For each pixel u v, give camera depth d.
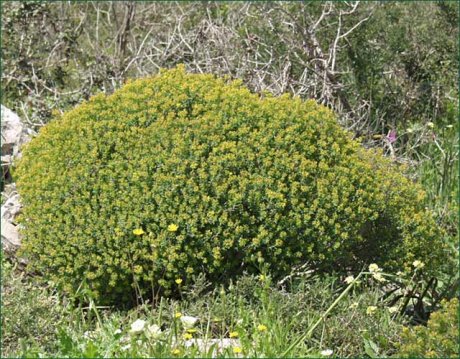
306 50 7.77
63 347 4.64
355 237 5.32
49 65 8.66
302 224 5.23
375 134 8.11
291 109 5.45
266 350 4.60
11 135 7.19
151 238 5.20
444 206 7.12
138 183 5.26
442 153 7.75
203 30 7.98
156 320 5.10
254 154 5.26
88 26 9.99
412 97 8.47
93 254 5.25
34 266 5.56
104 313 5.35
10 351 4.89
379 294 5.55
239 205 5.19
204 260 5.19
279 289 5.33
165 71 5.71
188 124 5.35
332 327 4.99
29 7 8.88
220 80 5.64
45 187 5.39
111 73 8.28
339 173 5.32
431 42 8.77
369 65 8.38
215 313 5.08
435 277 5.62
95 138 5.45
